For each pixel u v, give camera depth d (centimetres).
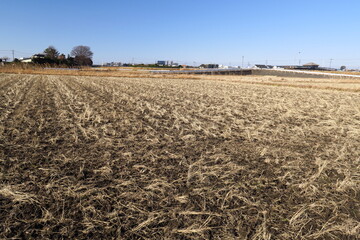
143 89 1834
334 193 353
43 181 359
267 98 1497
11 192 319
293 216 289
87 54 9900
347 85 3173
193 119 814
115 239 250
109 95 1359
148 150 506
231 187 358
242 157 484
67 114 820
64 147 504
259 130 695
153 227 270
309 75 7556
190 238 254
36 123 689
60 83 2073
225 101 1308
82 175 380
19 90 1467
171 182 371
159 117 843
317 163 457
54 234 254
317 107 1180
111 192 338
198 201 324
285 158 481
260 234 260
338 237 262
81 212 292
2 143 513
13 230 257
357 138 639
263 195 341
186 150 515
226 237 255
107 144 525
